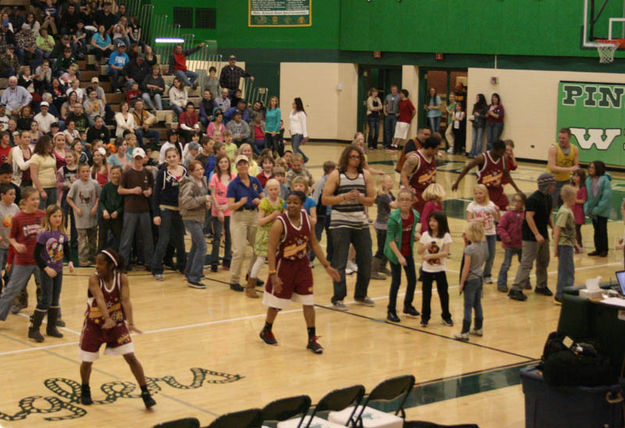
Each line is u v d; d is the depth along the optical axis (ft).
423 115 111.86
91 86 84.23
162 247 48.01
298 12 117.60
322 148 112.47
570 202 43.42
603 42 78.74
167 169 47.62
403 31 110.01
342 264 42.32
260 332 38.52
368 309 42.93
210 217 55.11
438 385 32.73
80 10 99.09
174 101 90.74
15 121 76.69
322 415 29.25
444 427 27.32
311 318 36.47
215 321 40.65
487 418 29.60
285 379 33.12
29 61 90.12
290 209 35.73
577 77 96.12
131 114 80.59
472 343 37.88
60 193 54.24
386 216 48.37
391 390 26.18
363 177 41.45
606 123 94.58
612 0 90.48
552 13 96.73
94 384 32.37
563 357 27.40
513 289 45.06
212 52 112.68
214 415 29.53
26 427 28.25
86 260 51.31
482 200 47.21
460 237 60.80
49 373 33.42
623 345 28.53
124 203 48.96
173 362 34.86
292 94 119.55
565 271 43.70
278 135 96.37
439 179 86.48
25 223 37.70
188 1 121.49
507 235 46.34
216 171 49.70
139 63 91.09
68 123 72.69
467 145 105.40
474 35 103.45
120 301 30.04
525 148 101.04
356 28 114.42
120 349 29.89
